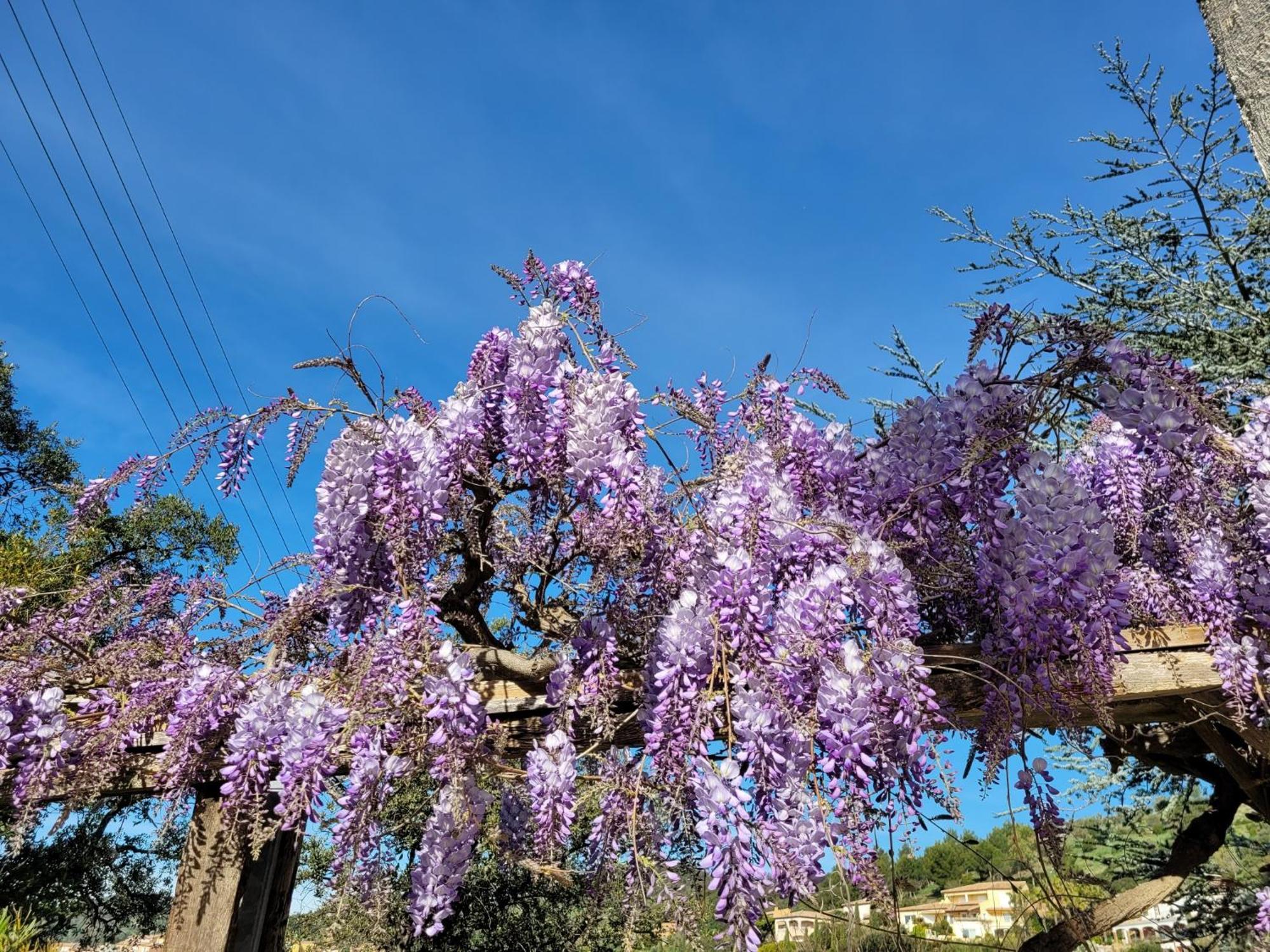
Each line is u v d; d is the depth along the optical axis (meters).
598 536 1.97
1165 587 2.02
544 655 2.28
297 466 2.25
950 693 2.12
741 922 1.35
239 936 2.13
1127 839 4.80
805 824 1.51
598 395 1.99
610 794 1.88
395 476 1.97
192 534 10.77
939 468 2.15
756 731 1.62
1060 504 1.84
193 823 2.18
